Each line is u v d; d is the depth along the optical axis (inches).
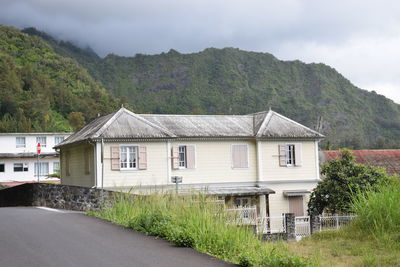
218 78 7007.9
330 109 6584.6
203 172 1132.5
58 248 386.6
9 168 2090.3
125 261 334.3
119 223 557.6
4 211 765.3
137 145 1067.9
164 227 453.4
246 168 1174.3
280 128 1214.3
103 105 3993.6
